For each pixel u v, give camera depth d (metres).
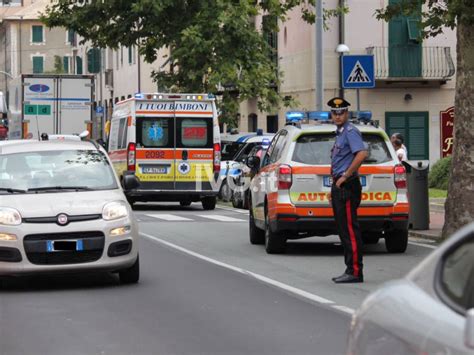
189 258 25.97
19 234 19.28
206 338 14.98
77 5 61.81
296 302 18.45
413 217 32.69
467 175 27.89
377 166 25.22
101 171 21.62
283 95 66.88
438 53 63.06
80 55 135.12
